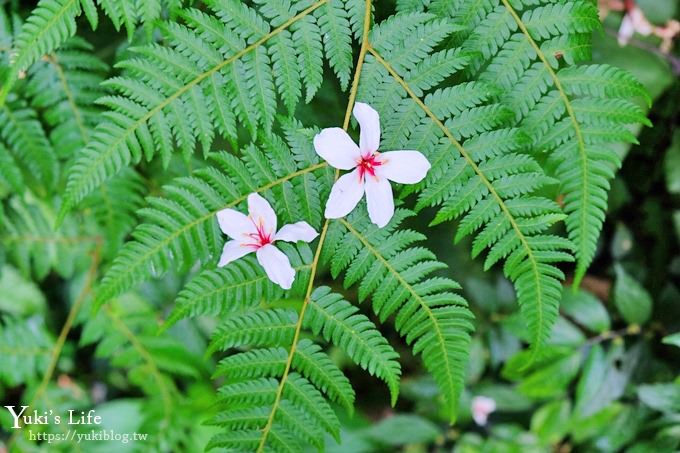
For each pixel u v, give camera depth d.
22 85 0.81
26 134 0.81
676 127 0.90
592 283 0.96
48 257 0.91
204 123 0.73
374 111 0.72
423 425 0.96
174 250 0.72
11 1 0.82
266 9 0.73
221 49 0.72
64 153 0.81
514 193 0.73
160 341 0.93
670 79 0.86
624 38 0.87
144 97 0.72
